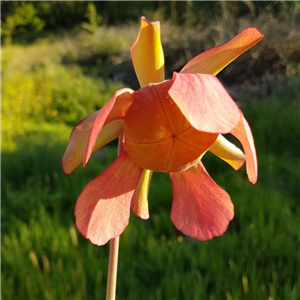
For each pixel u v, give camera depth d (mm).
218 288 480
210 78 129
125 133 148
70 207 741
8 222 679
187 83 124
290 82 1203
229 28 1760
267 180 764
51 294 483
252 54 1515
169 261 525
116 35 2361
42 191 778
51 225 629
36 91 1670
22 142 1049
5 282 514
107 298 190
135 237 602
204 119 119
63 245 582
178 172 156
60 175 854
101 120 121
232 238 564
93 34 2514
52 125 1453
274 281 477
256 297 462
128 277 511
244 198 677
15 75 1870
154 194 730
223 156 166
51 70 1952
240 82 1548
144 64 162
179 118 141
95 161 931
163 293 489
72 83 1725
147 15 2582
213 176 802
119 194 152
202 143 145
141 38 160
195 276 507
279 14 1704
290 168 794
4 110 1382
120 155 152
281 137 935
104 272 533
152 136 142
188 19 2076
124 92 136
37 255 577
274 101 1109
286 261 525
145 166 150
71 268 526
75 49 2404
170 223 639
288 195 725
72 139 148
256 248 547
